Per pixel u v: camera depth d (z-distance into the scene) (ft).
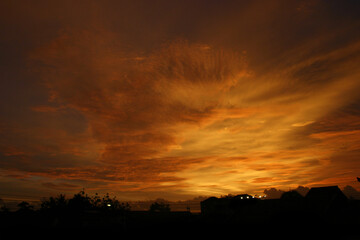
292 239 52.19
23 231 96.22
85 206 172.76
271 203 122.83
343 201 118.42
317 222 54.08
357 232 79.25
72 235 90.58
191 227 94.17
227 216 138.92
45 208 161.48
